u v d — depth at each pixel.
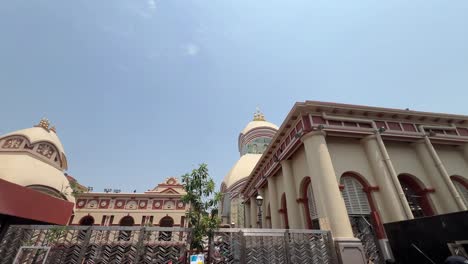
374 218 11.44
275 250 8.67
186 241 8.03
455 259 5.17
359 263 9.19
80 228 7.79
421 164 13.81
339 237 9.66
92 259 7.44
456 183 14.36
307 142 12.41
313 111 13.01
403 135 13.60
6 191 7.03
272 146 17.56
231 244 8.43
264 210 21.20
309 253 9.01
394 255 9.04
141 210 37.62
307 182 14.17
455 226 7.04
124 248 7.71
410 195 13.02
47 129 32.06
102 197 38.09
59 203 9.52
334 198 10.55
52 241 7.59
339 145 13.17
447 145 15.30
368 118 13.80
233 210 35.91
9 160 25.27
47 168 28.08
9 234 7.57
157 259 7.62
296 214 13.87
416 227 8.30
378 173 12.18
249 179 24.47
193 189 8.66
